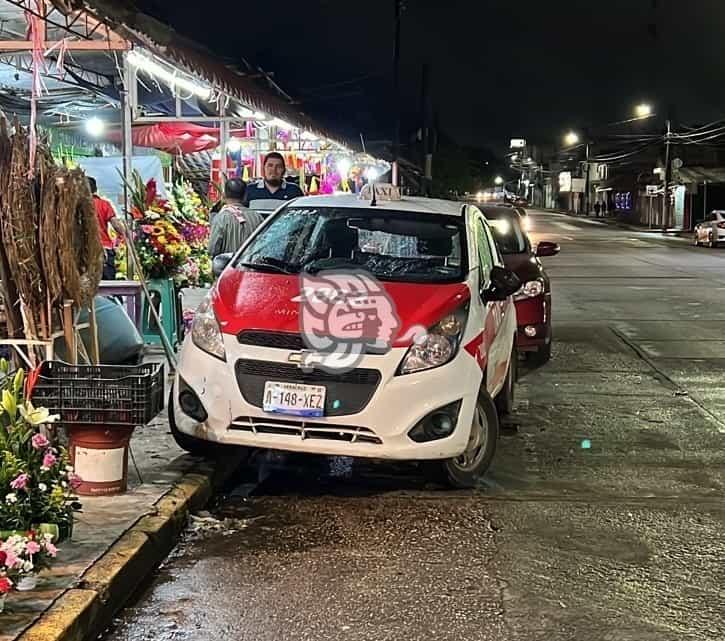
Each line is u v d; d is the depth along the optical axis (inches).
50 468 183.5
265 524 229.1
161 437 280.7
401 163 1385.3
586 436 322.3
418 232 286.8
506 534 224.1
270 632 170.2
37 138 221.0
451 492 256.5
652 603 185.9
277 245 285.3
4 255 215.9
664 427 335.9
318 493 255.3
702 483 268.7
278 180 395.2
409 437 233.8
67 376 216.1
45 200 212.7
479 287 271.3
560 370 445.4
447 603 184.1
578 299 751.7
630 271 1040.8
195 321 253.3
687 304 714.2
